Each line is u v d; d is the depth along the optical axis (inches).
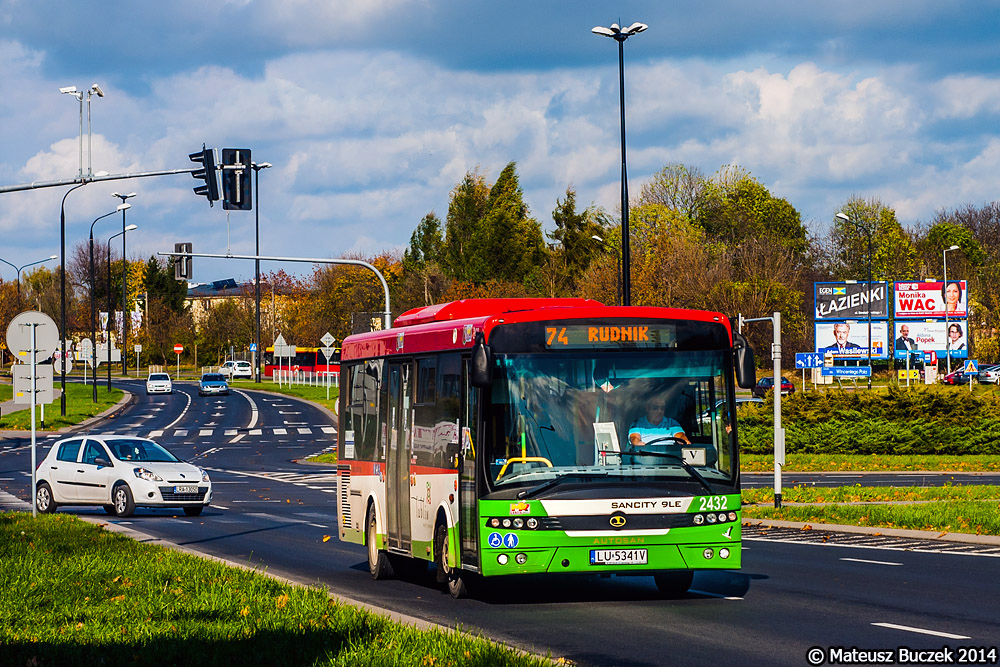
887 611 1269.7
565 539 1293.1
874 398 4522.6
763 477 3801.7
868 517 2326.5
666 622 1220.5
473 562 1331.2
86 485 2812.5
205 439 6205.7
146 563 1649.9
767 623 1203.2
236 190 2787.9
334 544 2162.9
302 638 1042.1
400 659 942.4
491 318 1337.4
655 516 1309.1
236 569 1567.4
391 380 1646.2
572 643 1100.5
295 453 5413.4
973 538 2032.5
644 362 1347.2
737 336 1373.0
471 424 1346.0
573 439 1318.9
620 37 3649.1
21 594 1346.0
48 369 2500.0
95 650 1007.6
